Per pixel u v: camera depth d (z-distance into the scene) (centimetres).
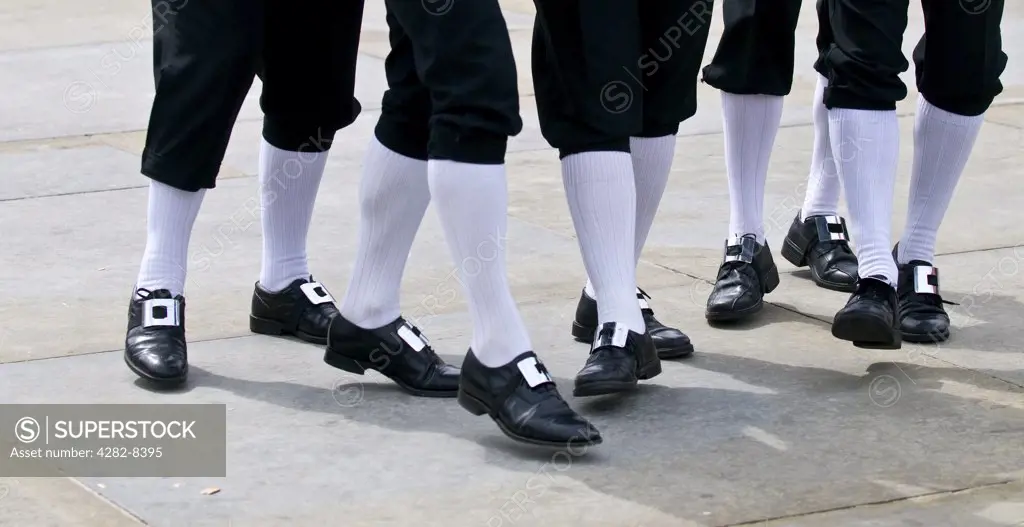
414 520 288
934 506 295
